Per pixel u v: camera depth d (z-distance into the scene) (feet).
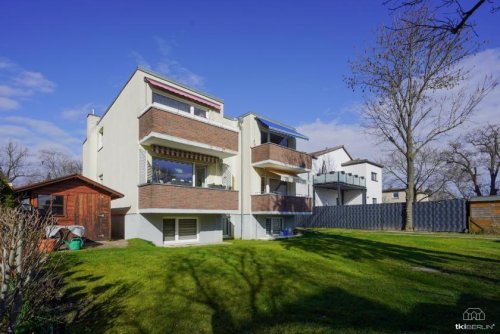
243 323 18.22
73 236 37.96
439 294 23.26
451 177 150.00
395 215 88.43
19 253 14.37
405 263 35.73
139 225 47.09
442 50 63.87
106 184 61.11
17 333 15.57
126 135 53.11
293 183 82.33
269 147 65.36
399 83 78.95
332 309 20.33
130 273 27.53
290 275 29.35
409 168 82.23
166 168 51.85
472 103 76.28
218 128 54.60
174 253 37.17
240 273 29.60
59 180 42.73
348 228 98.07
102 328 17.58
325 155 132.87
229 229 68.90
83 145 81.15
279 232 75.46
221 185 58.03
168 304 21.11
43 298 18.07
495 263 35.81
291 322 18.28
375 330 16.67
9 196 34.71
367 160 135.64
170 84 53.72
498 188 130.41
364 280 27.76
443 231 77.66
